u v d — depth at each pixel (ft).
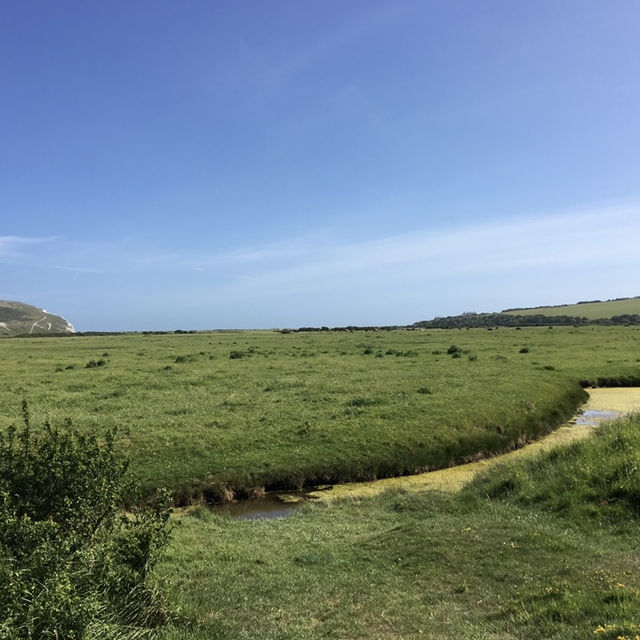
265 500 53.83
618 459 44.11
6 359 161.48
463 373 112.98
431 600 27.91
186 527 41.68
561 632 21.70
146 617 21.98
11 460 23.61
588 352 162.91
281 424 69.97
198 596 27.58
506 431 73.46
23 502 22.48
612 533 35.99
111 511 23.86
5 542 19.13
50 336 389.39
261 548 37.52
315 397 87.15
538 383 100.94
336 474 59.06
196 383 105.40
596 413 92.89
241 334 376.48
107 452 25.11
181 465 56.39
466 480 56.85
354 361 143.84
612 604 23.21
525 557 32.27
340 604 27.71
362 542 38.04
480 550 33.99
